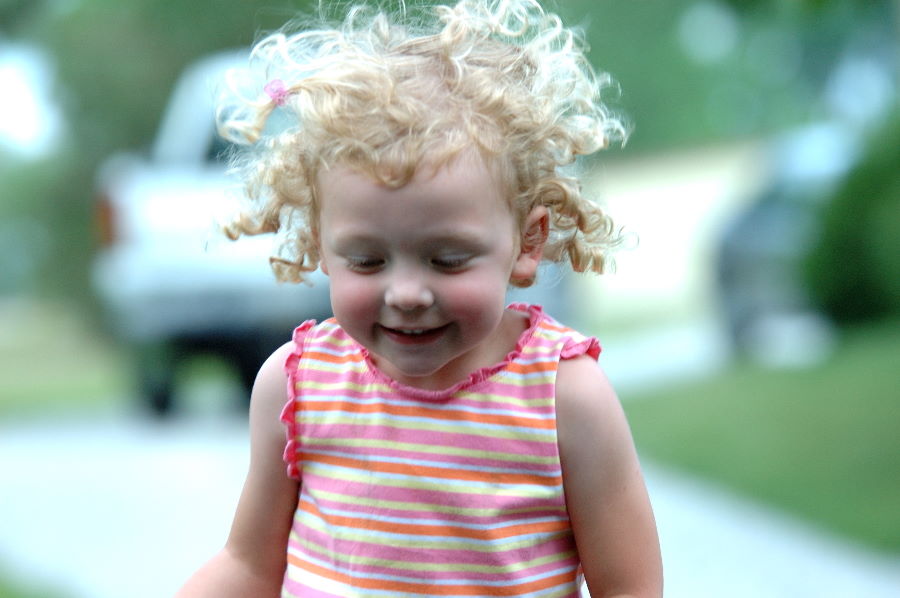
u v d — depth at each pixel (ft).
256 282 39.73
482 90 10.67
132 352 44.93
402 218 10.16
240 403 46.32
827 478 32.94
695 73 142.92
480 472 10.76
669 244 117.19
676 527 30.07
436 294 10.33
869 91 117.39
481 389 10.88
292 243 12.09
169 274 40.01
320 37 12.18
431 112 10.40
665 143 144.25
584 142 11.61
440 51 11.10
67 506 33.17
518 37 12.24
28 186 106.93
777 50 130.72
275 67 12.16
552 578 10.86
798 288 56.34
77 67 102.78
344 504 10.94
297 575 11.20
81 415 52.90
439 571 10.67
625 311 89.56
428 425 10.86
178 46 100.94
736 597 24.79
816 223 55.88
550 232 11.79
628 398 46.60
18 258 116.67
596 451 10.78
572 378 10.85
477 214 10.35
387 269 10.41
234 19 98.78
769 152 65.92
